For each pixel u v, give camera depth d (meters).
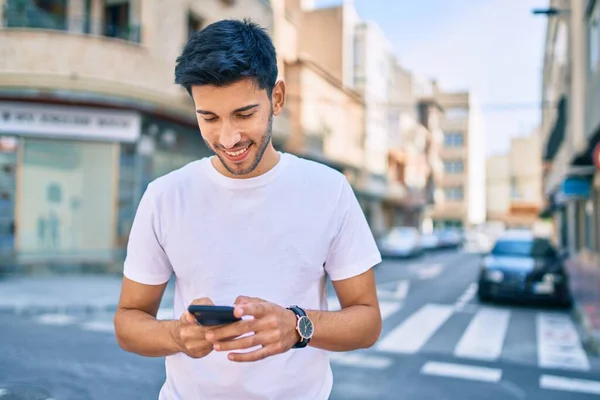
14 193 12.26
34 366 5.36
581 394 4.88
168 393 1.54
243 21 1.41
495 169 69.31
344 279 1.56
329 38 27.91
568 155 16.06
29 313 8.37
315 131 21.55
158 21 13.38
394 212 39.09
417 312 9.34
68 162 12.77
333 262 1.57
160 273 1.54
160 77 13.39
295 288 1.48
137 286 1.53
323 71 22.22
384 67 32.41
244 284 1.46
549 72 27.67
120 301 1.56
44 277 11.98
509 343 6.93
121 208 12.99
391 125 34.09
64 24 12.77
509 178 66.38
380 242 24.97
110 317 8.12
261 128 1.36
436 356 6.20
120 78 12.50
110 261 12.78
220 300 1.45
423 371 5.55
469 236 41.72
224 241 1.47
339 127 24.55
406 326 8.05
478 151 64.06
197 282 1.48
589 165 15.87
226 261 1.46
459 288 12.91
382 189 31.84
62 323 7.59
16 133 12.23
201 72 1.28
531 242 11.19
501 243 11.30
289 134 19.84
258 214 1.48
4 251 12.12
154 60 13.24
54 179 12.66
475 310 9.58
